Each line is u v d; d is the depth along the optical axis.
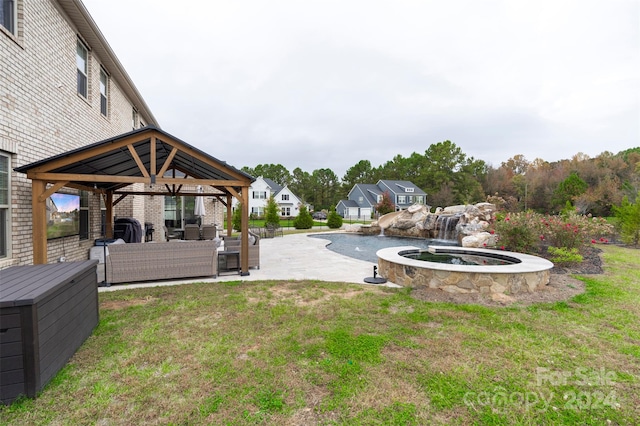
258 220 38.00
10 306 2.45
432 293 5.57
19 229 5.52
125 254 6.35
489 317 4.41
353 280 6.89
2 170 5.15
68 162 5.61
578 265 8.00
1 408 2.44
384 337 3.72
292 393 2.68
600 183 30.52
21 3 5.49
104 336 3.78
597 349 3.48
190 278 7.03
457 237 15.27
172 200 16.98
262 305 4.95
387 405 2.53
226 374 2.96
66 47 7.14
